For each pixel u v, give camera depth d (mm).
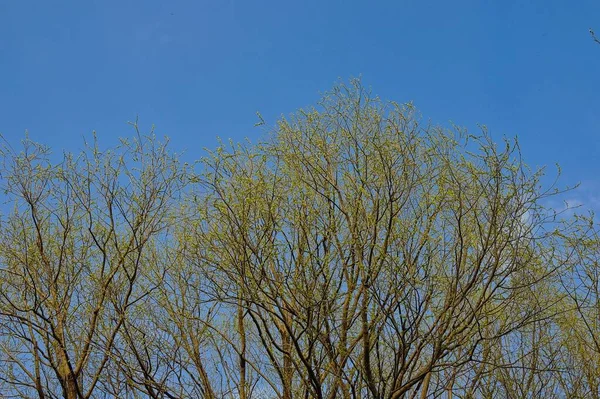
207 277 8164
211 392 8609
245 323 9641
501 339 9445
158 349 8797
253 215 8086
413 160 8602
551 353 10000
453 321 8398
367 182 8500
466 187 8312
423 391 8852
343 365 7883
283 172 8758
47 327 8984
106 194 9445
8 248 9164
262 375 8312
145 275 9336
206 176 8289
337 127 9062
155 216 9406
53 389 9312
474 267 8094
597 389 10148
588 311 10438
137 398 9031
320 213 8547
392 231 8141
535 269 8438
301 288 7992
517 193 8062
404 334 7730
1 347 8766
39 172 9461
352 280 8102
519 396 9719
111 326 9008
